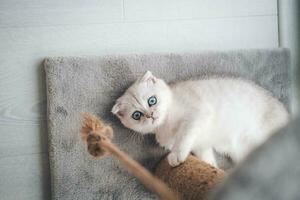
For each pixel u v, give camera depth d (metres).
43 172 0.53
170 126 0.52
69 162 0.51
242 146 0.54
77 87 0.51
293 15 0.58
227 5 0.56
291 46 0.59
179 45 0.56
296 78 0.59
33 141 0.52
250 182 0.18
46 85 0.51
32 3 0.51
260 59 0.56
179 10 0.55
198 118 0.52
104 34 0.53
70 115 0.51
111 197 0.52
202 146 0.53
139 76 0.52
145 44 0.55
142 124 0.51
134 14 0.54
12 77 0.51
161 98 0.51
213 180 0.46
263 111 0.55
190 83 0.53
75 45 0.53
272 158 0.18
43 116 0.52
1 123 0.51
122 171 0.52
